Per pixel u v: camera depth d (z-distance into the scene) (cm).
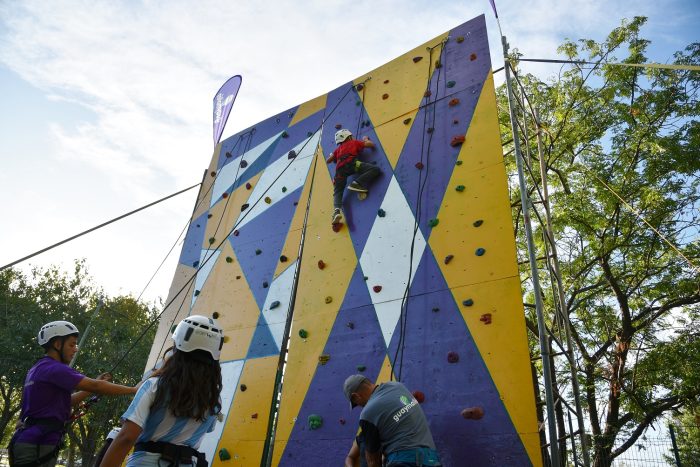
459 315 456
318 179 673
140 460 218
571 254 1177
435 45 669
